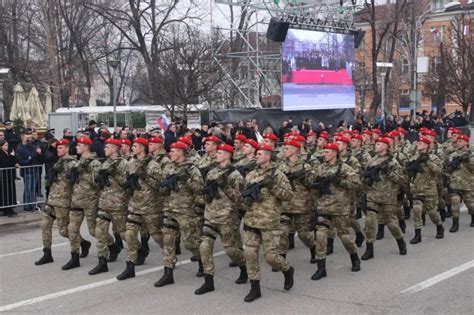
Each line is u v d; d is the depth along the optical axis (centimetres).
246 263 682
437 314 616
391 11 3934
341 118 2420
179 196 742
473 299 665
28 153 1254
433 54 4250
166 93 1959
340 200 764
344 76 2406
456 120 2669
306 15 2305
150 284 746
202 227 725
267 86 2462
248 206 662
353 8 2447
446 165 1113
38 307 661
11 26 3241
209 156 862
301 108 2205
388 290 704
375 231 866
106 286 739
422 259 857
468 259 851
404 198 1134
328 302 661
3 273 806
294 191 808
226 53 2359
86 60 3747
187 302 669
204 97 2138
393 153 952
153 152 791
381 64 2259
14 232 1091
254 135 1578
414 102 2436
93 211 829
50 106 2683
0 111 3653
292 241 943
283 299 675
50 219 851
